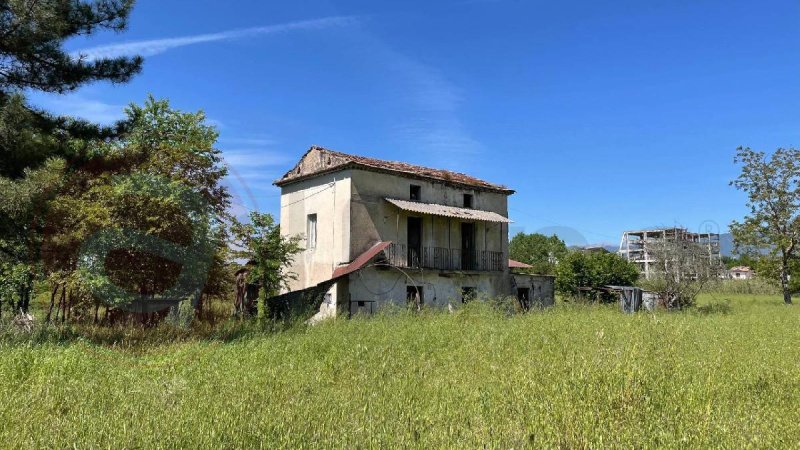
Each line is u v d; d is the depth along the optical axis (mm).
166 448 3748
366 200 19812
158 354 8883
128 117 14445
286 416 4488
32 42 11945
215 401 5059
